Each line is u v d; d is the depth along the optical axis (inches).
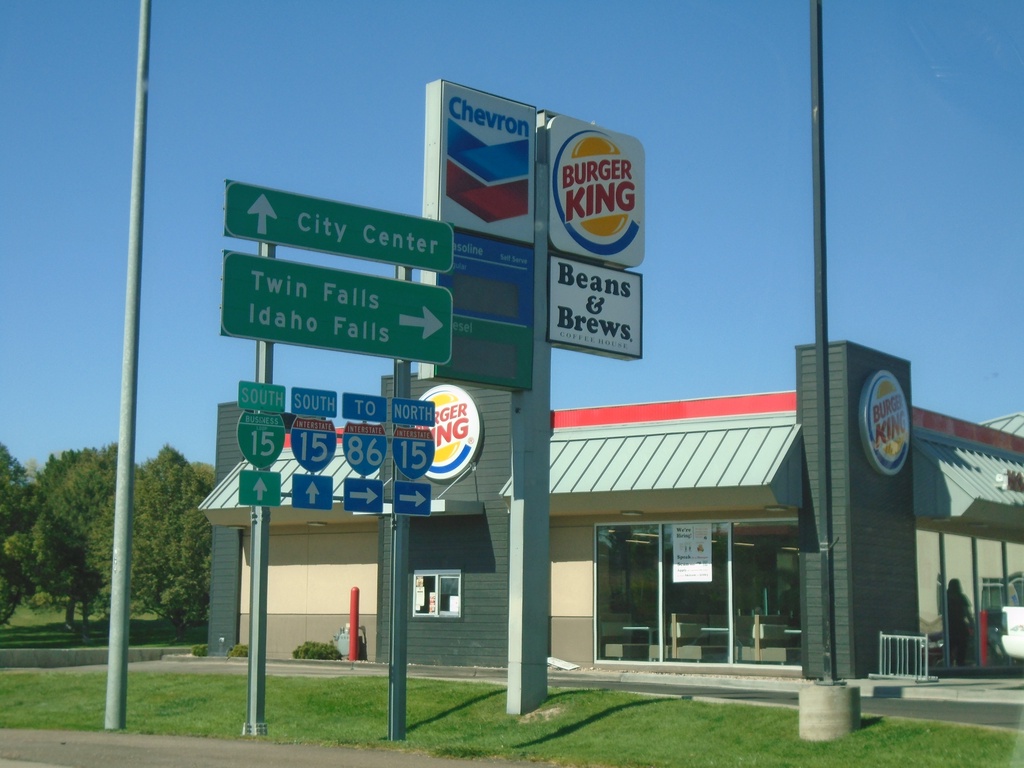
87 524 2819.9
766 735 532.1
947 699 735.1
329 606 1196.5
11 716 783.7
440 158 653.9
